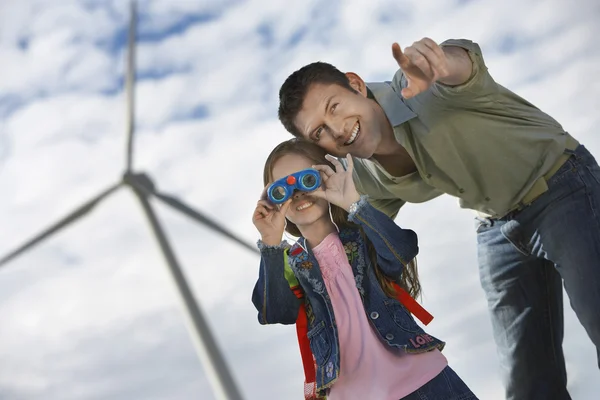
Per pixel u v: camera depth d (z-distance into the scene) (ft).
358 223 9.30
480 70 10.42
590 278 10.63
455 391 8.99
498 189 11.26
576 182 10.95
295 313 9.63
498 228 11.96
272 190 9.32
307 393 9.36
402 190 11.72
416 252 9.45
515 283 12.00
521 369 12.07
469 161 11.04
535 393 11.99
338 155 10.52
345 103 10.25
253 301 9.70
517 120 10.94
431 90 10.66
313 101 10.22
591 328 10.69
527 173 11.10
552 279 11.93
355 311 9.36
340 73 10.51
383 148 11.14
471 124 10.82
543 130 11.03
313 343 9.42
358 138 10.37
